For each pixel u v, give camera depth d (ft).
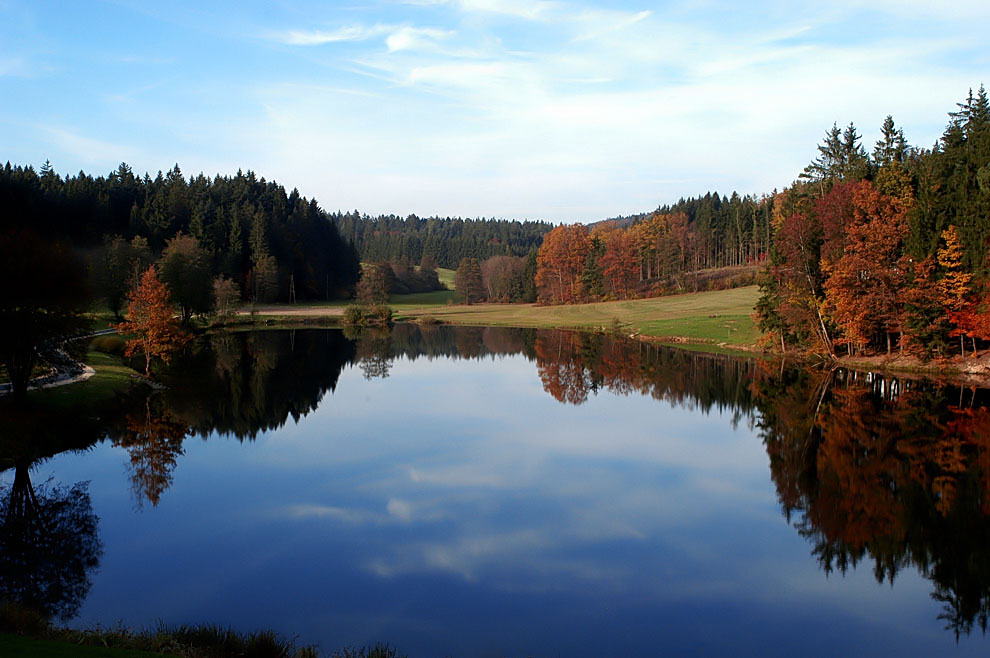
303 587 52.54
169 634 40.88
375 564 57.00
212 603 49.78
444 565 57.06
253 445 96.53
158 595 50.93
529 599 51.08
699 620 48.08
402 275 563.89
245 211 427.74
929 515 67.51
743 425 107.96
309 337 266.16
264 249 396.78
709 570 56.39
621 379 156.66
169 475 81.51
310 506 71.36
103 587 52.08
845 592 52.39
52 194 351.05
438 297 534.78
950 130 175.32
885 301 153.38
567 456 91.40
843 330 168.35
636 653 43.65
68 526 64.80
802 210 185.88
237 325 304.09
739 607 50.11
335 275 504.02
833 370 158.20
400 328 319.88
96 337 176.55
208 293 252.01
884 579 54.60
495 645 44.50
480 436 103.04
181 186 443.32
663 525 66.33
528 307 418.92
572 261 414.62
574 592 52.21
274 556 58.44
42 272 91.15
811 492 74.95
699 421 112.16
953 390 128.47
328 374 168.04
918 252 151.02
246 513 69.05
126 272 231.50
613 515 69.00
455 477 81.97
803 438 97.86
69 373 115.65
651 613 49.08
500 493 75.97
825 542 61.72
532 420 114.73
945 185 156.15
